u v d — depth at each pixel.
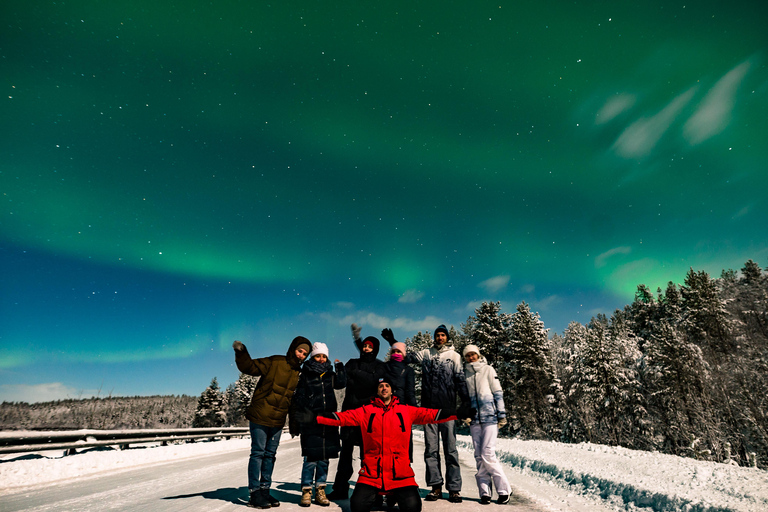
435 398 4.58
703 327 38.94
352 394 4.53
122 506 3.77
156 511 3.52
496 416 4.57
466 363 4.90
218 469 7.24
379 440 3.48
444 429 4.55
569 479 6.02
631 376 31.80
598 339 33.44
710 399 28.69
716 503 3.50
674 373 30.25
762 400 27.27
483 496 4.39
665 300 58.97
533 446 10.44
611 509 4.35
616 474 5.33
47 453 8.34
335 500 4.38
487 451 4.48
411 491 3.40
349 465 4.53
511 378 35.62
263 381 4.05
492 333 39.62
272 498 3.96
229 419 62.97
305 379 4.13
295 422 4.09
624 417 30.78
